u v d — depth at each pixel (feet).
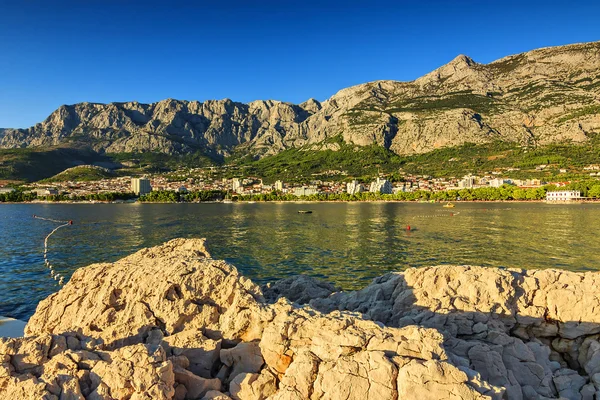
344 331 45.32
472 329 55.98
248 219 428.97
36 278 160.86
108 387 39.09
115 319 54.85
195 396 42.14
